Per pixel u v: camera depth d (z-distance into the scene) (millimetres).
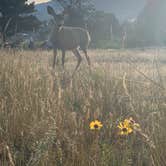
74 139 3434
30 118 4160
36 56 9695
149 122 3893
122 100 5047
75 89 5934
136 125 3371
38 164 3076
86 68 9289
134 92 5219
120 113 4809
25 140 3793
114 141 3771
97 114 4426
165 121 3500
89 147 3340
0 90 5539
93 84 6098
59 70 10250
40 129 3713
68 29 12594
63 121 3951
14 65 7312
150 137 3324
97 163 3096
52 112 4176
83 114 4500
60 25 12297
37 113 4281
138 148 3635
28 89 5254
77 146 3266
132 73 6848
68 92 5641
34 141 3582
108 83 5992
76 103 5262
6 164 3199
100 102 5043
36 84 5617
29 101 4703
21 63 7598
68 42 12469
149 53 14531
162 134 3271
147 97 4801
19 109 4406
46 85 5633
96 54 17453
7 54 8891
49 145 3199
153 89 4590
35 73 6738
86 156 3057
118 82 5867
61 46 12398
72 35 12617
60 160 3209
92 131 3725
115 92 5527
